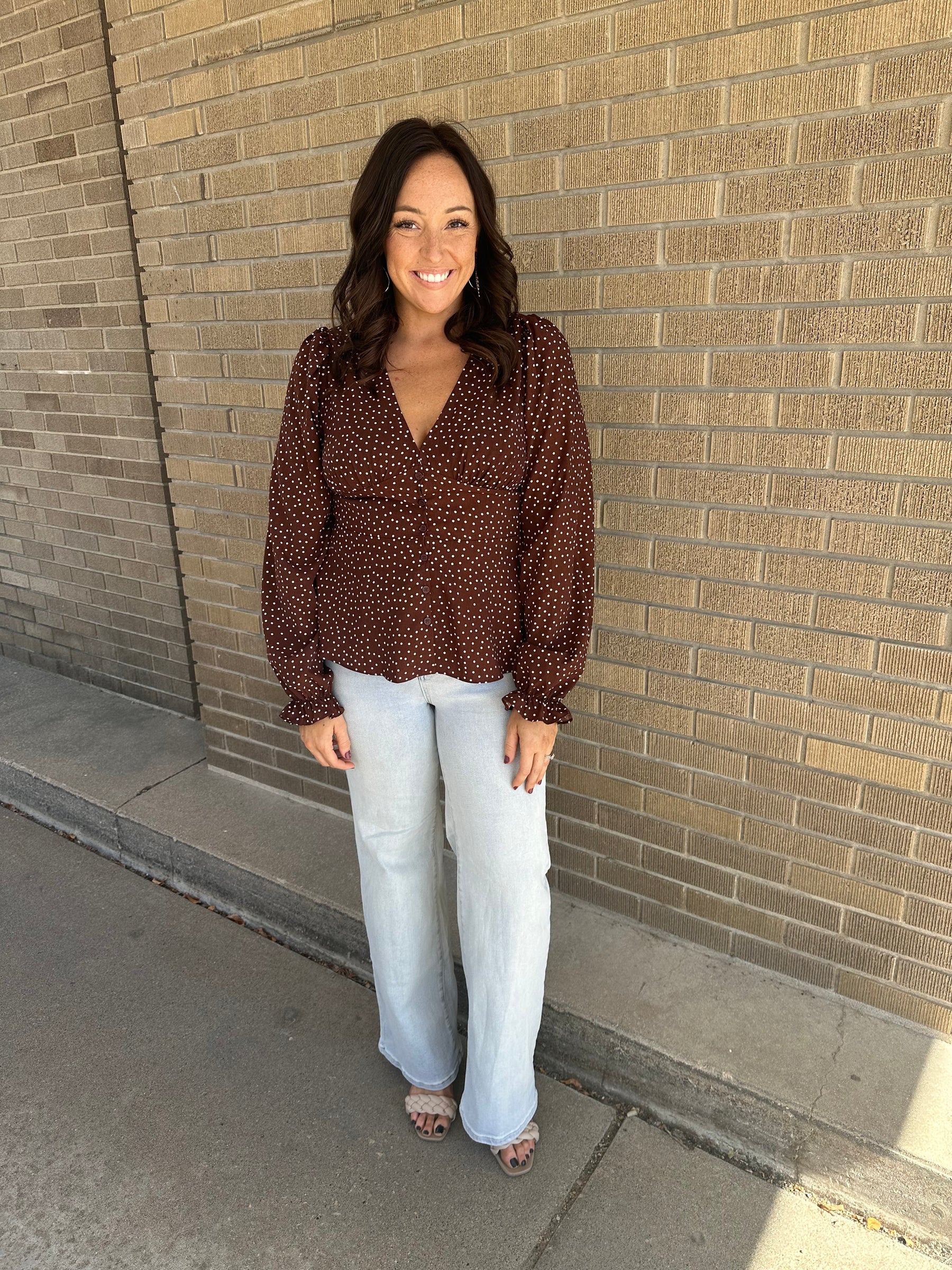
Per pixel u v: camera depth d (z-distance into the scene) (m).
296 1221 1.79
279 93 2.40
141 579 3.82
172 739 3.61
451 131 1.47
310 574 1.71
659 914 2.31
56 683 4.29
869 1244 1.71
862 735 1.90
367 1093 2.10
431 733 1.71
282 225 2.51
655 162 1.84
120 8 2.66
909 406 1.67
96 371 3.68
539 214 2.03
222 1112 2.05
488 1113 1.82
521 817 1.66
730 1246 1.71
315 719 1.71
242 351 2.72
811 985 2.11
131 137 2.78
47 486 4.11
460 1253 1.71
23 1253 1.75
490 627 1.59
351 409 1.56
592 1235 1.74
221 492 2.94
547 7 1.89
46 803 3.32
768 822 2.08
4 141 3.69
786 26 1.64
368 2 2.16
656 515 2.04
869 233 1.65
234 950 2.61
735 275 1.80
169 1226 1.79
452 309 1.59
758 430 1.86
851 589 1.83
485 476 1.53
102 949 2.62
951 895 1.87
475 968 1.75
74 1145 1.97
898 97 1.56
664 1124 1.99
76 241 3.55
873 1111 1.79
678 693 2.13
